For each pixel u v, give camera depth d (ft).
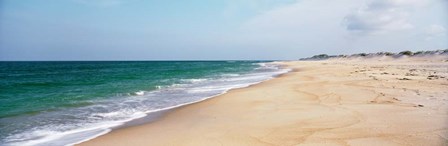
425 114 31.65
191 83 83.56
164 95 57.41
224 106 42.80
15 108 42.83
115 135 28.58
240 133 27.53
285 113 35.35
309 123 29.91
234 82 84.79
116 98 53.47
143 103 47.78
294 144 23.70
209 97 53.83
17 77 118.62
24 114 38.63
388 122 28.86
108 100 51.08
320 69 140.15
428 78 69.82
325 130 27.17
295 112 35.65
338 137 24.95
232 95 54.39
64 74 141.38
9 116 37.22
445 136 24.03
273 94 52.90
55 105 45.62
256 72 142.61
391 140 23.62
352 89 54.49
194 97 54.29
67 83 86.63
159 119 35.68
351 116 32.01
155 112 40.19
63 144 26.09
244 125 30.45
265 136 26.20
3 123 33.60
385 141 23.44
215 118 34.83
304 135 25.93
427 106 35.96
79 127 31.99
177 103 47.60
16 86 77.30
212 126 30.81
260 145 23.91
